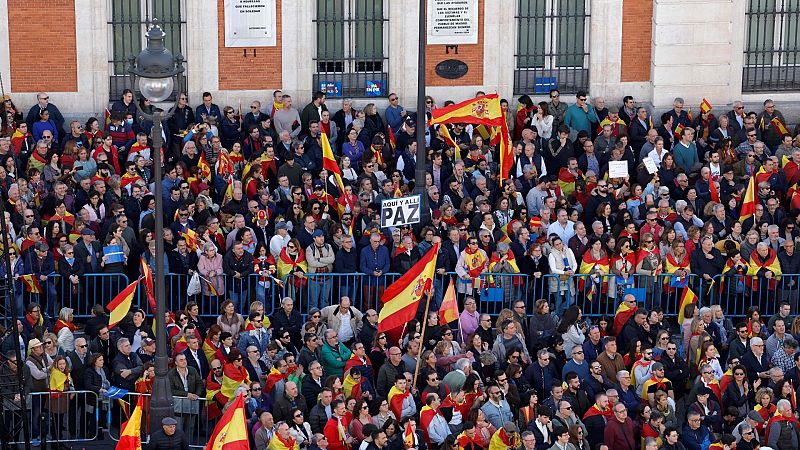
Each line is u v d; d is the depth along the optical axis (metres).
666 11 36.38
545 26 36.88
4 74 35.47
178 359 25.81
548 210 31.08
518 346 27.47
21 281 28.45
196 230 29.66
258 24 35.88
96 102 35.84
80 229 29.34
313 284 29.41
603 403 26.11
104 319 27.27
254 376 26.52
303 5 35.94
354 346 26.72
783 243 30.72
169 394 24.81
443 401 26.03
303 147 33.72
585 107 35.66
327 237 30.03
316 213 30.61
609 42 36.75
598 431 26.17
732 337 28.56
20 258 28.55
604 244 30.28
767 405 26.78
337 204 31.62
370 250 29.48
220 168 32.44
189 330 26.45
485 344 27.66
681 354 29.11
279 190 31.95
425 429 25.58
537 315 28.52
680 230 31.09
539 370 26.95
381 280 29.56
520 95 36.97
